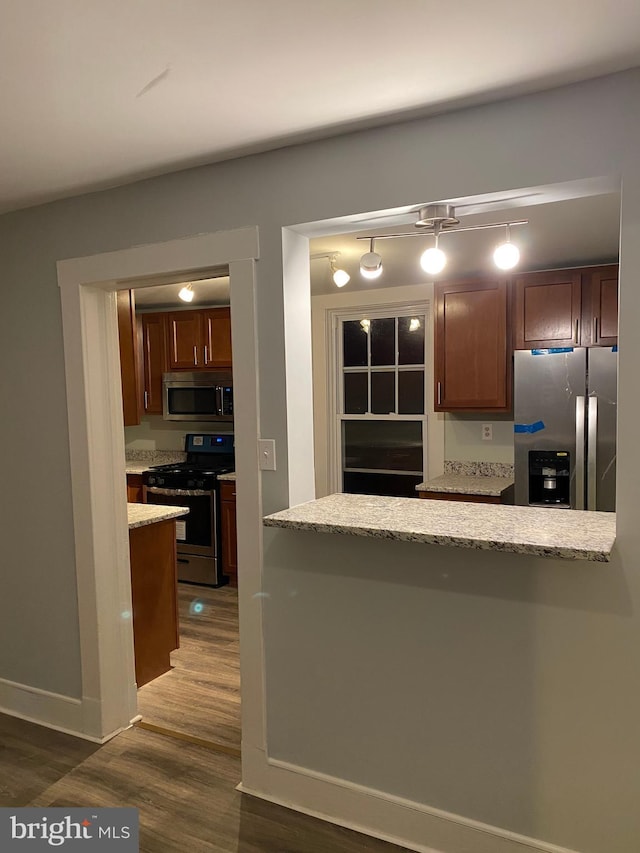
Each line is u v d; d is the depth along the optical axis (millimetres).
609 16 1377
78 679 2805
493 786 1992
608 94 1687
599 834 1863
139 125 1930
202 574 4887
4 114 1831
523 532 1808
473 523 1938
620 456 1735
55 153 2145
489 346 3951
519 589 1904
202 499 4836
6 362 2869
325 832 2174
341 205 2074
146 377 5543
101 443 2738
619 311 1707
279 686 2322
